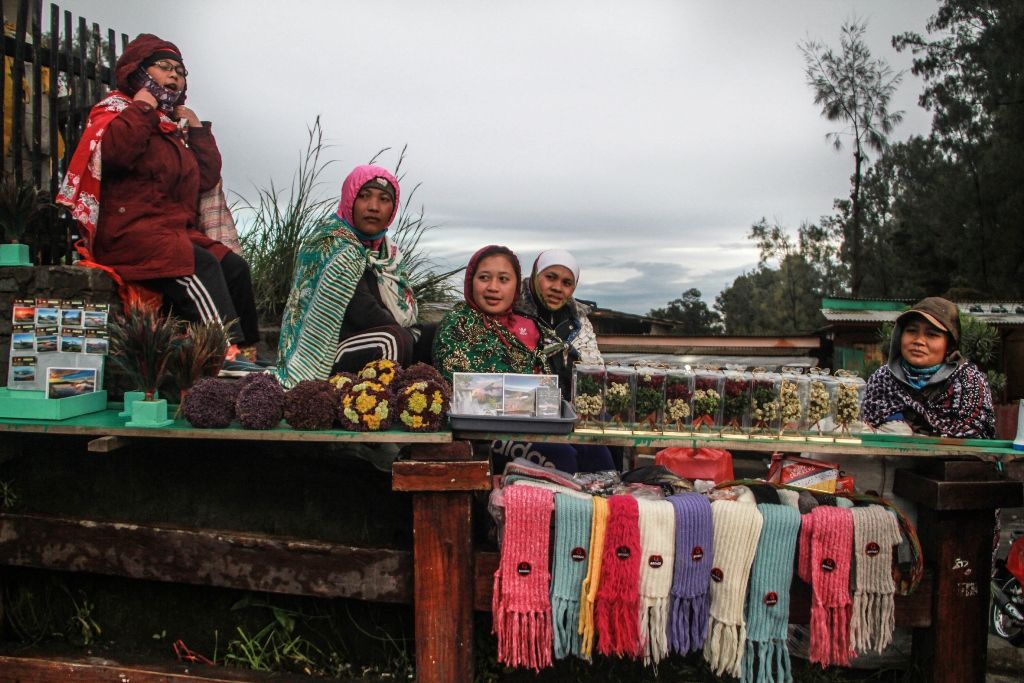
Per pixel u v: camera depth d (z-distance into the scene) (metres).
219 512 2.96
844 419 2.89
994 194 22.30
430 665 2.65
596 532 2.52
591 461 3.68
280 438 2.66
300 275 3.59
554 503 2.57
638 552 2.50
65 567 2.96
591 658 2.60
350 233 3.63
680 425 2.88
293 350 3.53
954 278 23.22
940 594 2.67
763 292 44.62
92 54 4.78
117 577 3.07
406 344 3.53
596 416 2.89
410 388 2.68
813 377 2.92
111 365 3.43
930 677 2.71
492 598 2.64
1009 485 2.67
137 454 3.02
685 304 48.28
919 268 25.34
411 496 2.84
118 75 3.98
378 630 2.93
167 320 2.92
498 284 3.46
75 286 3.46
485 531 2.88
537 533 2.56
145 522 2.99
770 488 2.77
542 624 2.57
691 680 2.83
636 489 2.84
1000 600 3.79
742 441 2.77
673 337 11.20
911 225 25.92
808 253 38.19
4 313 3.45
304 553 2.80
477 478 2.58
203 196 4.33
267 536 2.87
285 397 2.74
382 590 2.75
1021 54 22.14
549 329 3.78
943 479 2.70
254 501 2.94
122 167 3.71
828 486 2.95
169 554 2.88
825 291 38.12
